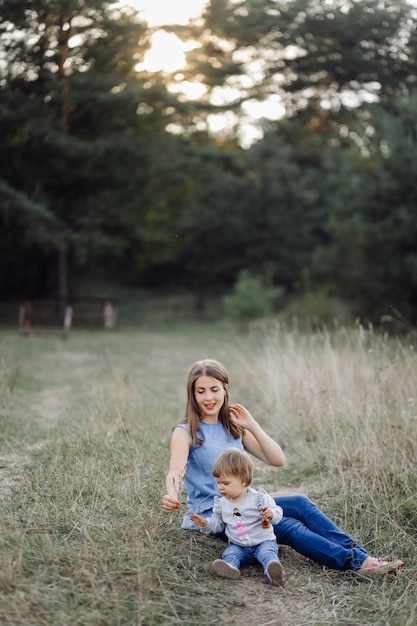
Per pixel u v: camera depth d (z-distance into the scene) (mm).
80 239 19703
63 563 3455
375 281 14664
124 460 4980
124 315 24406
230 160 24688
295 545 3818
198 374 4031
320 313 16094
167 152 21078
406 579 3637
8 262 24734
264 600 3396
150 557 3584
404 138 14250
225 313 24766
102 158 20141
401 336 11422
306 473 5551
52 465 4930
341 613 3293
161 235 23688
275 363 8555
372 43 17469
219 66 19781
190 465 4098
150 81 19594
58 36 16156
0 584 3154
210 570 3662
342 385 6742
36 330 17828
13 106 17422
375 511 4414
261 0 17812
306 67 20406
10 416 6922
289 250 24141
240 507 3711
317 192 24047
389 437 5121
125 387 8336
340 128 24531
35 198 19672
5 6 14586
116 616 3020
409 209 14234
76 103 18531
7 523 3910
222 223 24562
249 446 4203
